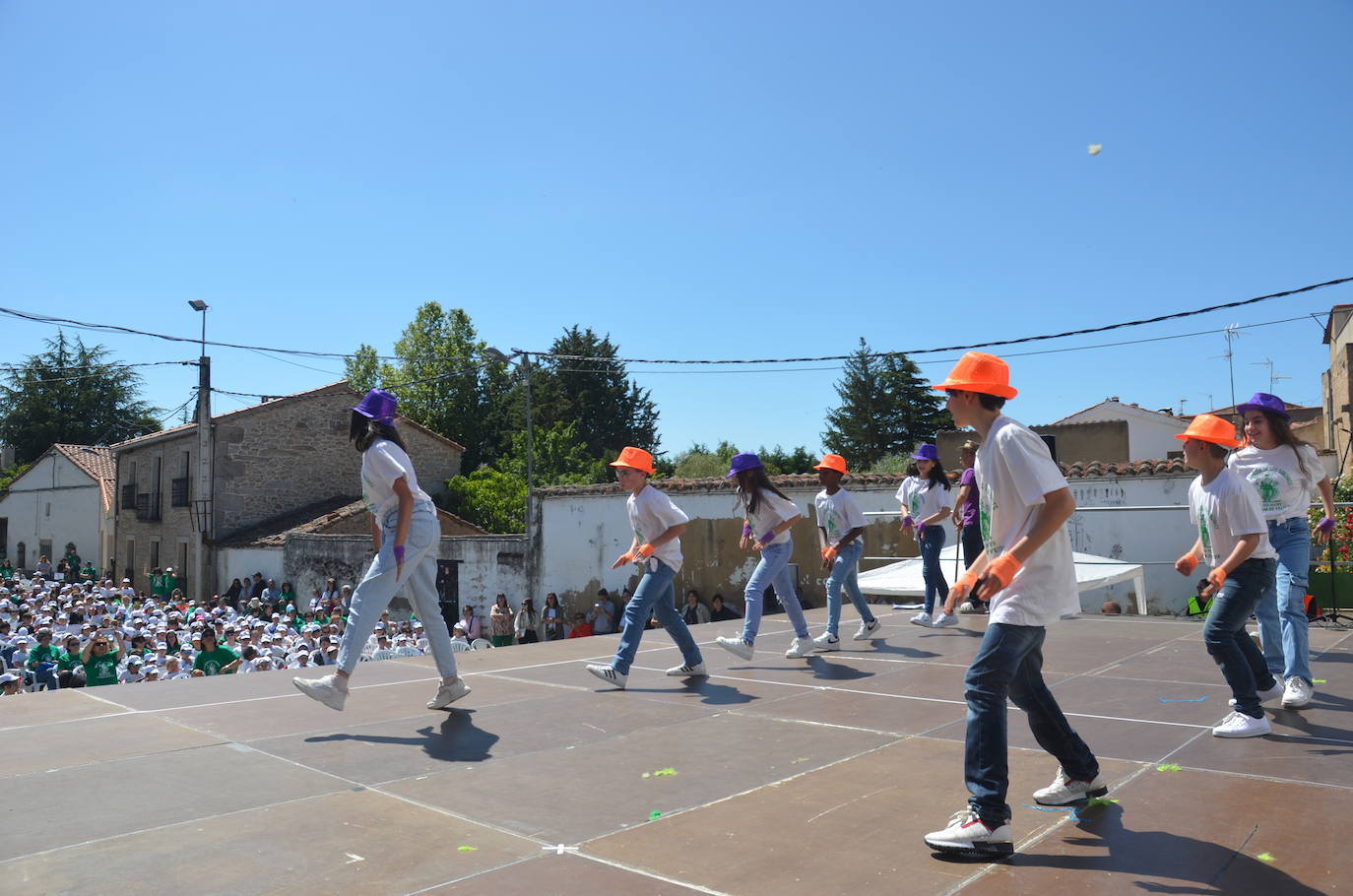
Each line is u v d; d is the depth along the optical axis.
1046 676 6.01
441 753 4.20
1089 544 15.50
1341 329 24.25
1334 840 2.91
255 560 27.53
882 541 17.56
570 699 5.49
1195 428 4.42
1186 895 2.53
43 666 12.48
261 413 30.69
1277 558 5.00
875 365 59.44
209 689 5.78
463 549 23.41
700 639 8.42
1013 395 3.11
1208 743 4.17
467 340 55.38
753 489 6.61
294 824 3.22
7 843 3.03
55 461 42.94
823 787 3.64
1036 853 2.88
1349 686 5.46
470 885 2.68
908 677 6.07
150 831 3.14
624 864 2.84
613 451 57.91
